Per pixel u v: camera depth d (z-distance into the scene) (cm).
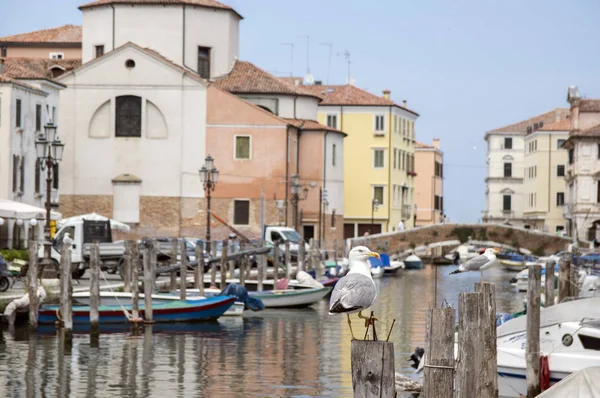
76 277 5644
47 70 9394
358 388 1795
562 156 15288
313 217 9919
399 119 12838
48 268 4672
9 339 3900
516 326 2888
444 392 1856
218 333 4291
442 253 11169
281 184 9112
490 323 2038
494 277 8944
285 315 5078
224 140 9081
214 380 3189
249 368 3412
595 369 1966
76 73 8981
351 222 12531
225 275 5531
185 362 3516
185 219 9038
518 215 18512
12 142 7125
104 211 8981
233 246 6519
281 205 9081
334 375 3291
